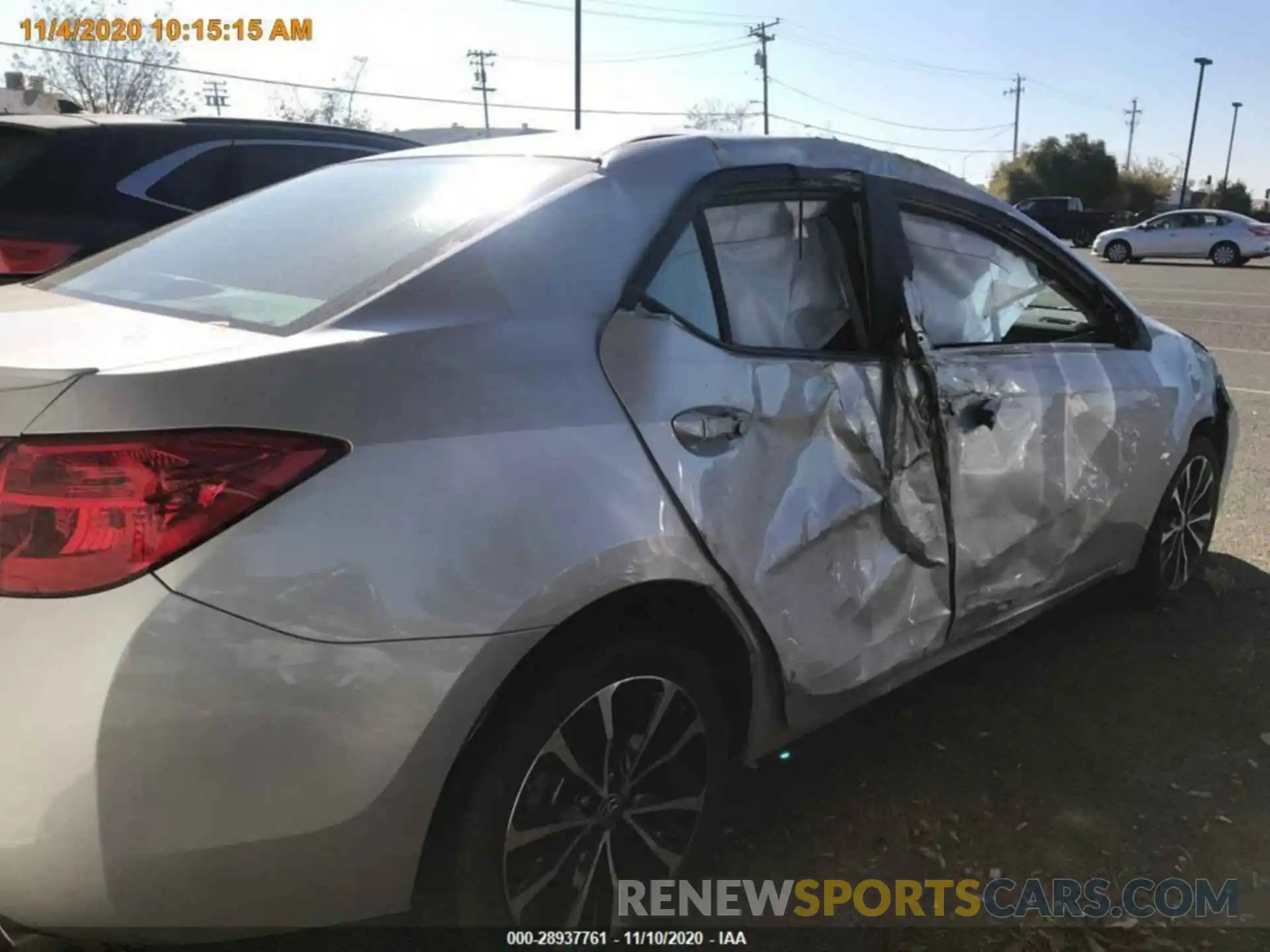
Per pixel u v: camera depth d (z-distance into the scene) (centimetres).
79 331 195
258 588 165
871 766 306
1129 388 354
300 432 171
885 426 262
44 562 158
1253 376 948
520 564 187
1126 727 331
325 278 215
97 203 500
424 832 186
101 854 161
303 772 171
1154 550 399
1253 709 345
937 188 299
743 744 247
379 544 174
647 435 211
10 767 158
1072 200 3878
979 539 295
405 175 269
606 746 212
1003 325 324
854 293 271
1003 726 330
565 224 221
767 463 233
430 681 179
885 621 268
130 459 159
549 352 204
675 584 214
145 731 159
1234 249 2725
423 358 188
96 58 2483
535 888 208
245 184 565
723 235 245
